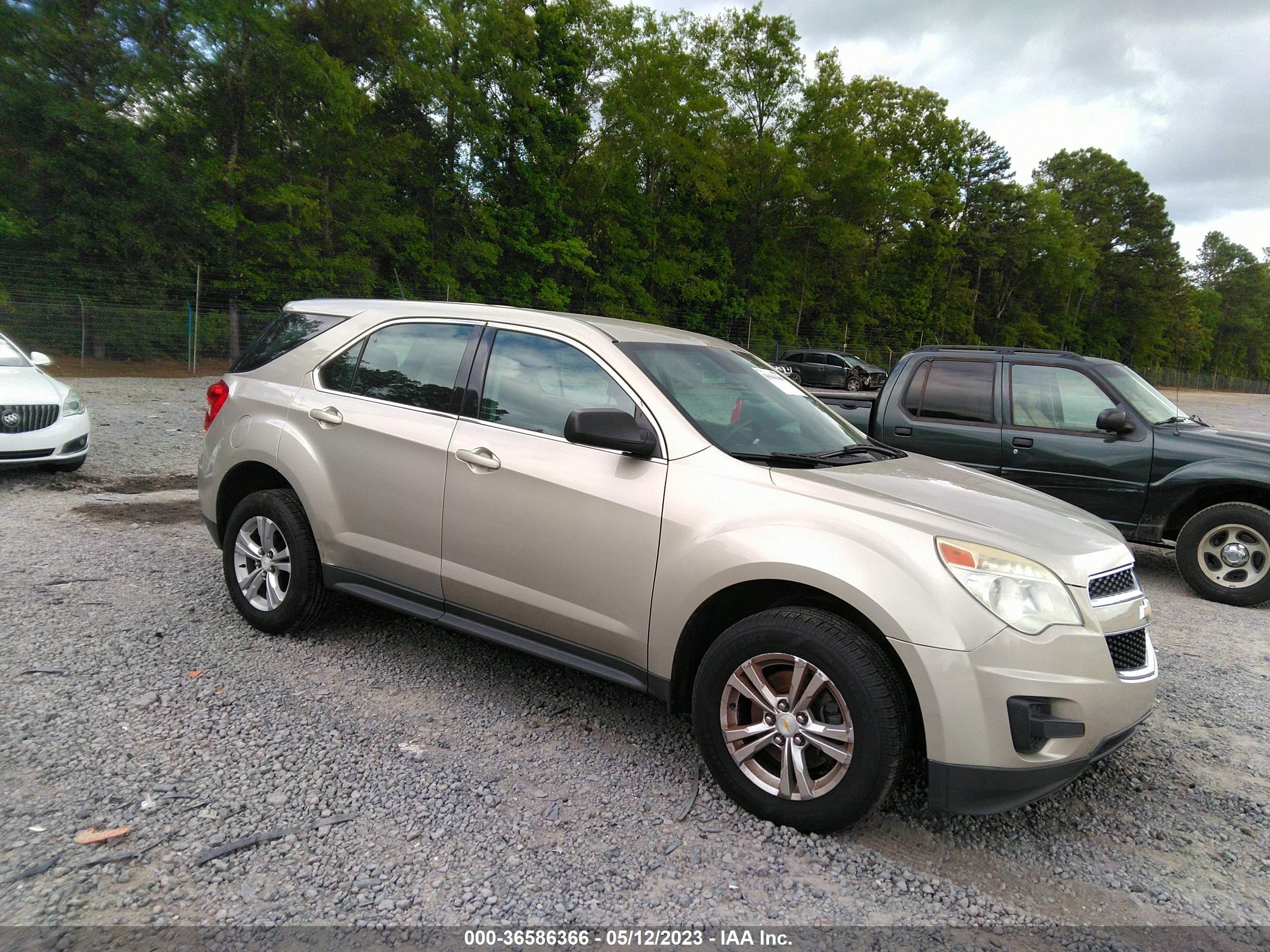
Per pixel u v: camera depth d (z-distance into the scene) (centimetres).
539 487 339
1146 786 338
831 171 5122
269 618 430
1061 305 8900
